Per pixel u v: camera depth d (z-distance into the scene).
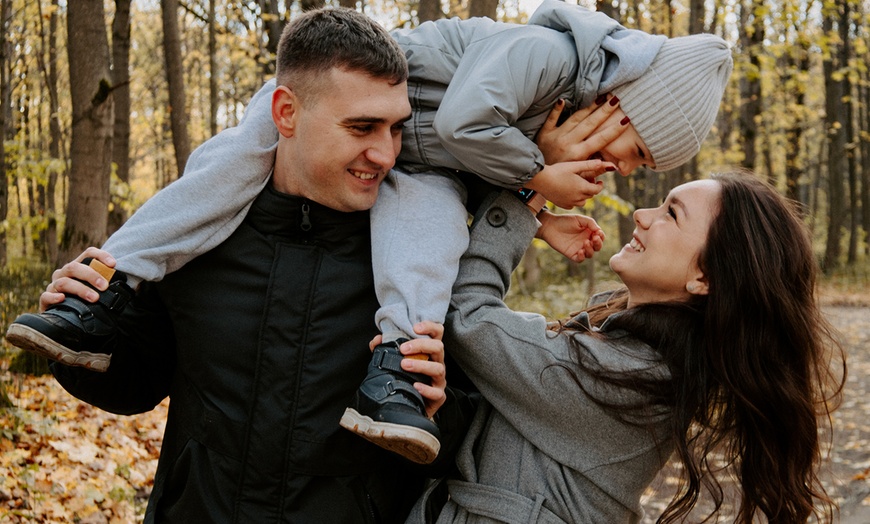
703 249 1.92
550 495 1.88
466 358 1.92
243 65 21.47
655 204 23.70
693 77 1.97
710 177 2.05
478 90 1.85
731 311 1.89
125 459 5.23
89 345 1.79
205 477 1.89
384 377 1.70
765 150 20.62
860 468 5.65
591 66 1.95
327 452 1.85
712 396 1.96
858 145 27.22
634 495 1.94
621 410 1.83
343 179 1.78
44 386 6.05
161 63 25.78
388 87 1.74
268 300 1.86
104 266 1.79
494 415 1.99
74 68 7.26
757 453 1.94
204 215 1.83
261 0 12.21
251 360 1.87
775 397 1.90
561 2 2.11
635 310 1.99
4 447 4.73
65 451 4.93
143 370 2.09
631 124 1.97
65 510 4.32
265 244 1.88
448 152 1.97
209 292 1.90
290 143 1.83
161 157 26.41
